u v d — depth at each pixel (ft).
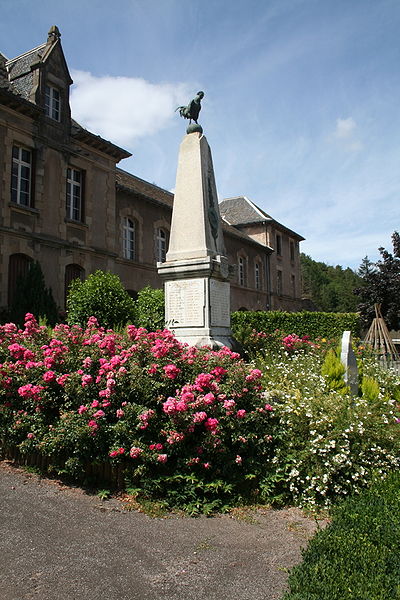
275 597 10.48
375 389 24.54
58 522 14.25
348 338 26.09
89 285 49.88
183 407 16.17
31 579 11.00
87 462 17.37
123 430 16.46
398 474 16.29
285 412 18.70
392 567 9.75
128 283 75.61
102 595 10.44
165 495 16.38
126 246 77.56
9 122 55.42
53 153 61.11
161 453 16.46
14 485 17.22
